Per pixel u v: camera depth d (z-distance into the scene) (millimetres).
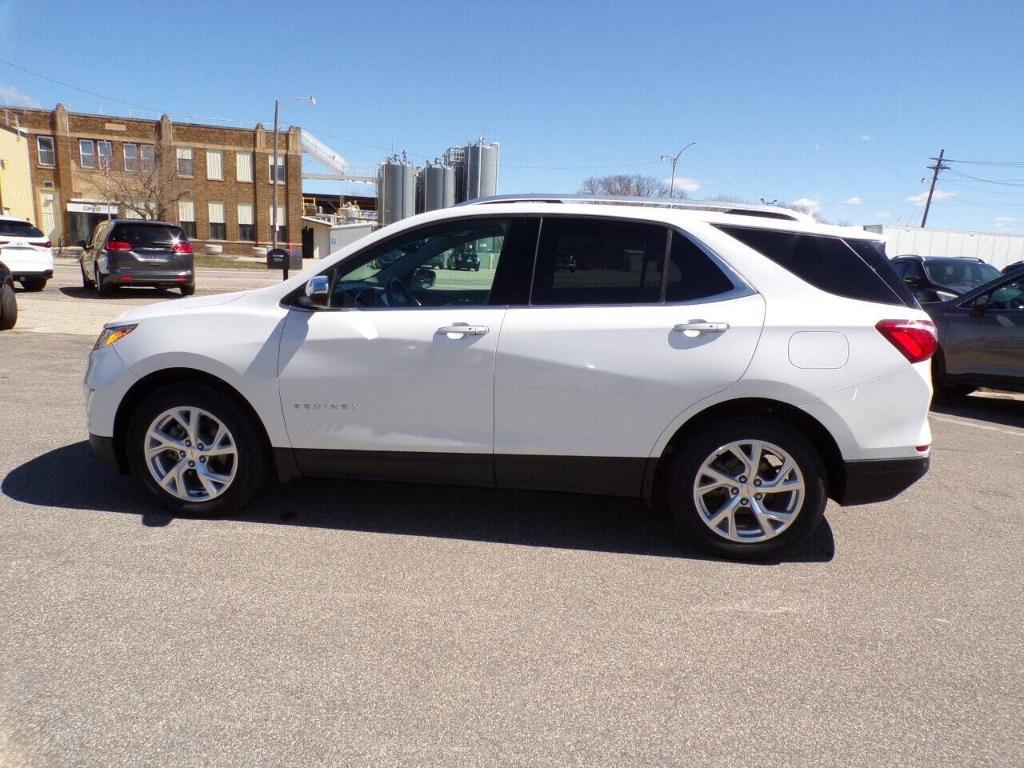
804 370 3590
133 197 48188
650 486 3801
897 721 2582
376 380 3848
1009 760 2404
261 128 52781
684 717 2572
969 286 13070
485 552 3865
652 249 3785
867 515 4629
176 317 4062
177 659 2803
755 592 3512
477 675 2771
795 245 3775
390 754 2338
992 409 8492
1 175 36500
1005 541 4250
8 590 3271
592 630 3117
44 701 2533
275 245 43406
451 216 3949
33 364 8539
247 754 2316
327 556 3740
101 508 4238
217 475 4074
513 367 3736
